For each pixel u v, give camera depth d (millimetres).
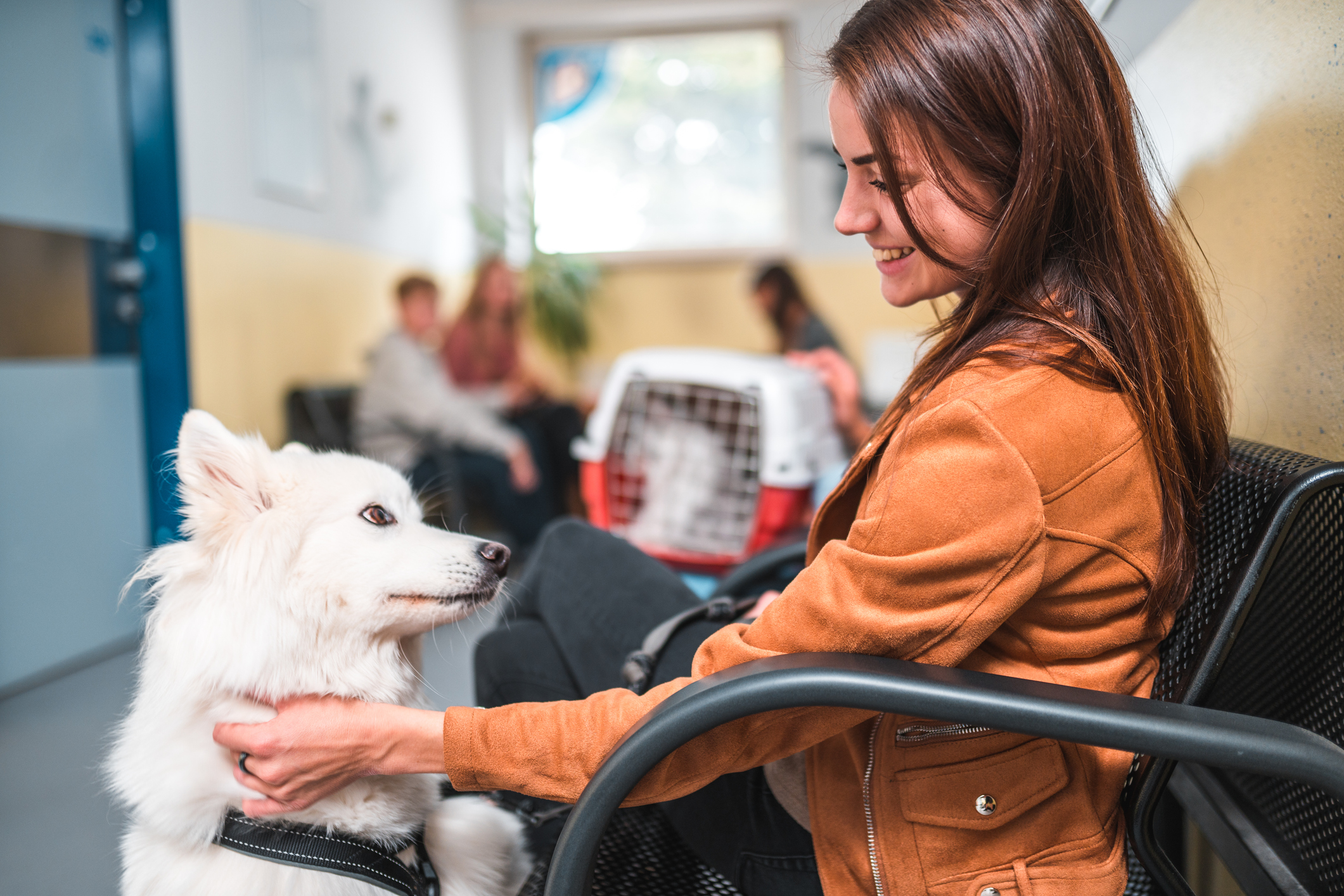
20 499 2473
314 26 3873
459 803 1039
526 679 1049
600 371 5254
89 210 2715
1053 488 615
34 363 2523
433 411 3820
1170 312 681
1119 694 592
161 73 2822
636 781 614
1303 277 906
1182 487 686
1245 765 541
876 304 5234
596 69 5508
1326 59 857
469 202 5012
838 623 625
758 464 2152
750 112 5406
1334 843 677
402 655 938
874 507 641
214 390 3229
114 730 919
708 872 814
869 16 712
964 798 661
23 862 1531
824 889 701
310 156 3873
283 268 3674
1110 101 674
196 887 817
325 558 857
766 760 667
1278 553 628
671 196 5527
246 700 826
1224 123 1141
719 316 5406
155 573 854
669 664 839
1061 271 688
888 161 687
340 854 807
